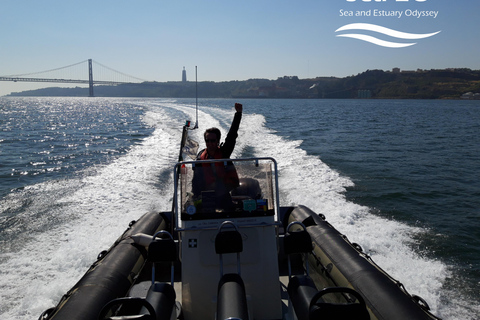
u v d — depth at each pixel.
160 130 22.86
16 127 30.80
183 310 3.36
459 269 5.70
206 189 3.53
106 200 8.37
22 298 4.55
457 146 18.72
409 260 5.86
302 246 3.38
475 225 7.54
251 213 3.46
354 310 2.67
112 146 17.89
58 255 5.66
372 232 6.90
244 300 2.82
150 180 10.10
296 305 3.05
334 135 21.88
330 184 10.00
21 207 8.02
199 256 3.39
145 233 4.82
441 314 4.56
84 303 3.27
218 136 3.83
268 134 20.06
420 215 8.12
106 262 4.07
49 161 14.47
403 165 13.46
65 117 43.84
